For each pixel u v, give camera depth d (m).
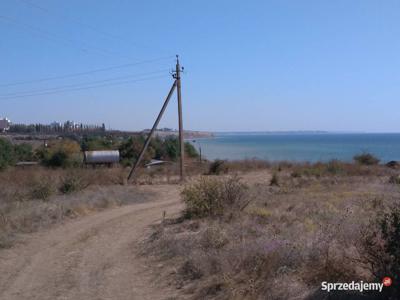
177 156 48.59
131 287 7.03
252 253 7.14
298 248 7.07
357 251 6.34
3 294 6.85
